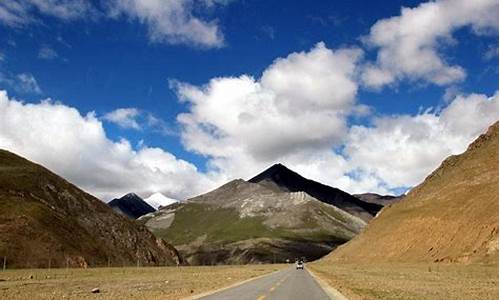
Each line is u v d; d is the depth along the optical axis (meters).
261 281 50.97
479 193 116.38
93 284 49.75
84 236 136.12
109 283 51.38
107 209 166.62
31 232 115.62
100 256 133.25
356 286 42.25
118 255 144.50
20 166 149.62
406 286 43.50
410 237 129.50
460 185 131.00
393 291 36.53
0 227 112.06
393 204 174.62
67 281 56.31
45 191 143.12
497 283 49.19
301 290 36.34
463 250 99.75
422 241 122.19
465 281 52.84
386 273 75.00
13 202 123.94
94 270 99.00
